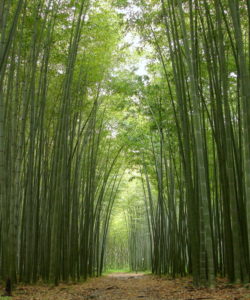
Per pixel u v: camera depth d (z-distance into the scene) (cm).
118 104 1140
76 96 855
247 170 485
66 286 735
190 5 632
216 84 638
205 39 659
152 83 1093
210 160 1012
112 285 856
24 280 714
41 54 784
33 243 777
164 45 866
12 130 680
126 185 2048
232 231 634
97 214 1557
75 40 730
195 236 632
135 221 2381
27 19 691
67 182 855
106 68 1018
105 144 1334
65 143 785
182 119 655
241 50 505
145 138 1238
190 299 472
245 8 655
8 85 633
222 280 705
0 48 496
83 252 1080
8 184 698
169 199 1180
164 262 1233
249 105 489
